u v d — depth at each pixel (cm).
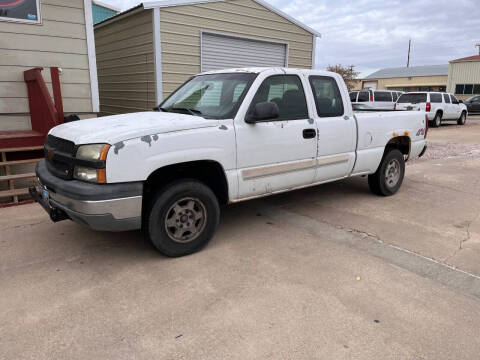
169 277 341
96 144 325
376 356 242
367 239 432
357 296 312
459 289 324
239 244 414
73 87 687
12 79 632
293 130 441
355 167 531
